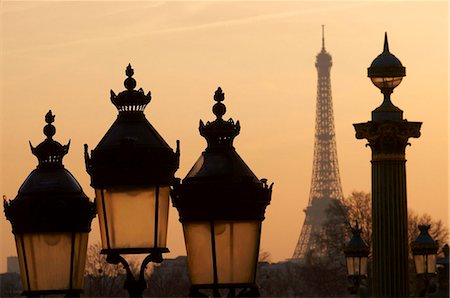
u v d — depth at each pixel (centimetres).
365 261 5028
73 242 2092
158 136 2016
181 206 2014
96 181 2003
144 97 2016
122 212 2003
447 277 4638
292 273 15500
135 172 1995
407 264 4247
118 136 2000
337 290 14912
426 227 4334
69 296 2098
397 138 4191
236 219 2011
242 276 2022
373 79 4194
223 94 2053
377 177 4219
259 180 2031
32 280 2094
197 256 2020
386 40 4194
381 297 4250
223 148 2027
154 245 2008
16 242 2098
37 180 2094
